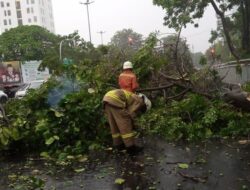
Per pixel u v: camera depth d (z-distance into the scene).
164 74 10.87
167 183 5.60
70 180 6.11
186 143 8.01
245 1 30.88
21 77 47.25
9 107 10.08
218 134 8.38
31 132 8.46
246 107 8.35
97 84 9.51
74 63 10.24
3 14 137.75
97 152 7.90
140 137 8.91
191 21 30.42
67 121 8.34
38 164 7.38
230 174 5.80
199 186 5.38
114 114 7.64
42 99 9.13
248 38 31.89
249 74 15.36
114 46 12.43
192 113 9.17
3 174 6.79
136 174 6.14
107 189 5.54
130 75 7.93
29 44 61.81
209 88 10.41
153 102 11.17
